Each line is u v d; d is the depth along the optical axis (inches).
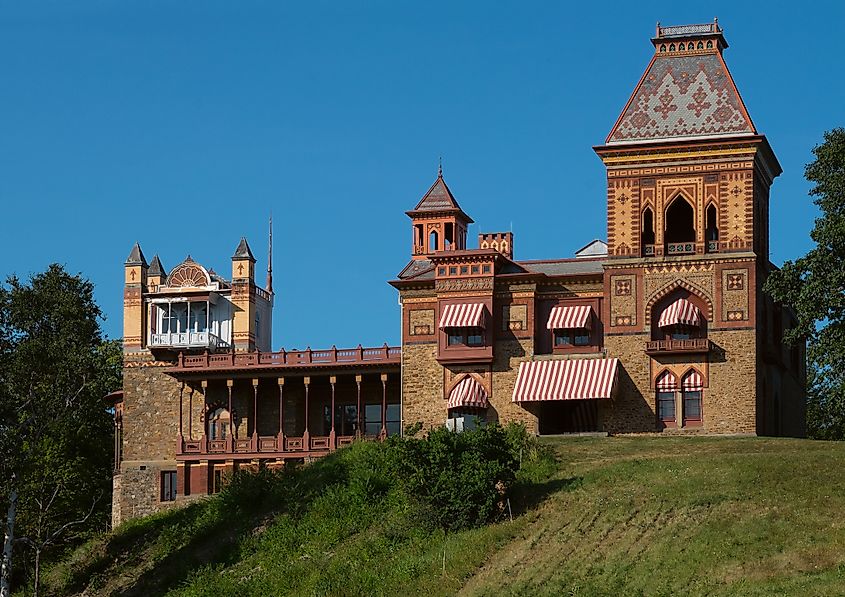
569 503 3157.0
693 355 4106.8
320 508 3543.3
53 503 4352.9
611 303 4192.9
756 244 4148.6
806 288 3690.9
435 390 4318.4
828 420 5152.6
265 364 4677.7
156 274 5009.8
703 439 3880.4
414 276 4421.8
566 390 4141.2
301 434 4709.6
